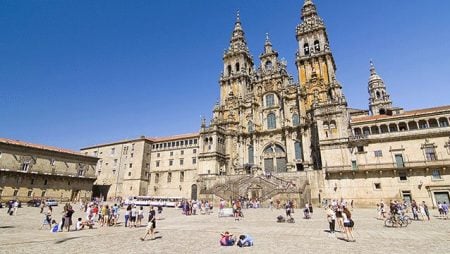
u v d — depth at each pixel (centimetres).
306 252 1339
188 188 7550
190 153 7906
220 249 1437
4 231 2086
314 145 6134
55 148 7231
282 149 6856
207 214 3991
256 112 7531
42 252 1342
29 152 6444
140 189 7919
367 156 5072
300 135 6525
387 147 4956
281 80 7469
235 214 3072
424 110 5053
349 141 5266
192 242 1655
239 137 7388
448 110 4606
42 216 3447
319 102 6172
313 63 6938
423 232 2009
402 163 4762
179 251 1386
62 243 1608
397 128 5034
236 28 9156
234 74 8312
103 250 1407
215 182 6369
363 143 5150
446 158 4444
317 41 7200
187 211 3916
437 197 4394
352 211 4219
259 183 5488
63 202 6794
